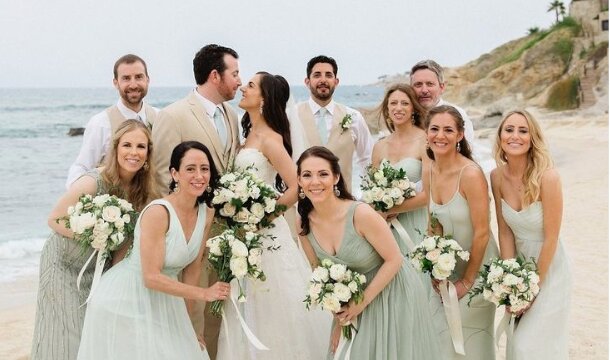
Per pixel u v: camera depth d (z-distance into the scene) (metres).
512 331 4.40
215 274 4.84
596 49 51.03
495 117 49.34
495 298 4.18
